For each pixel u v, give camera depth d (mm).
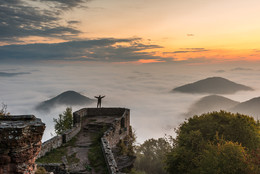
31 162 10930
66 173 19469
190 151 31688
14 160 10211
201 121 36812
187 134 35062
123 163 31953
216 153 26500
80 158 25422
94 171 22141
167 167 33938
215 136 31750
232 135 31906
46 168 19312
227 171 24719
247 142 31031
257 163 25203
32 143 10930
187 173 30062
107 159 22562
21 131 10258
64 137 30859
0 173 10078
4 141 10062
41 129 11172
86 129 37438
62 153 26812
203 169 26688
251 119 33812
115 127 36594
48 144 26562
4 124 10570
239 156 25297
